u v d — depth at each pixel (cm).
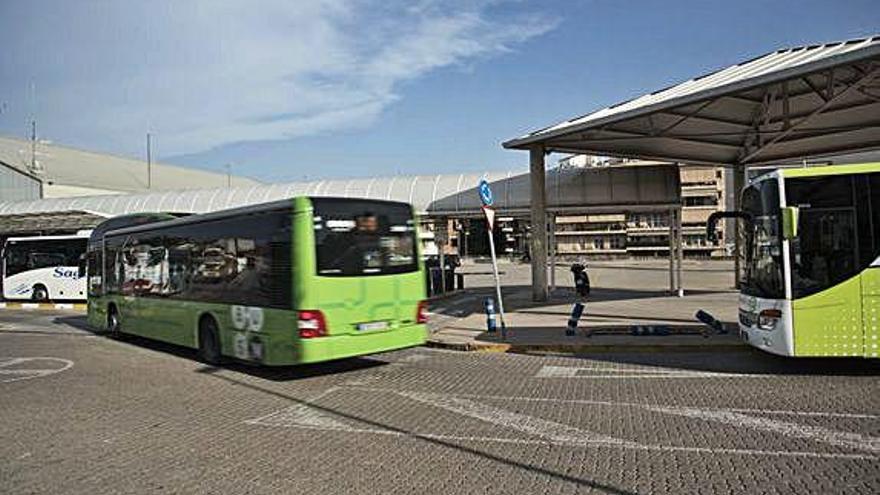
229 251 1145
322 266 999
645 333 1366
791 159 2592
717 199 9081
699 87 1579
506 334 1439
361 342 1032
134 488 543
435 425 729
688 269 4725
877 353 911
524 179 2428
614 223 9969
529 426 714
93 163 7562
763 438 647
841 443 625
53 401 890
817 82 1655
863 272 914
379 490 524
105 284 1652
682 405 794
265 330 1045
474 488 524
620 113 1605
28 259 2822
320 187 2905
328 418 774
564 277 4094
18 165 6525
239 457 623
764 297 979
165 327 1355
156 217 1595
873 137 2261
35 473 587
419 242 1130
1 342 1574
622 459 591
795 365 1041
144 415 802
